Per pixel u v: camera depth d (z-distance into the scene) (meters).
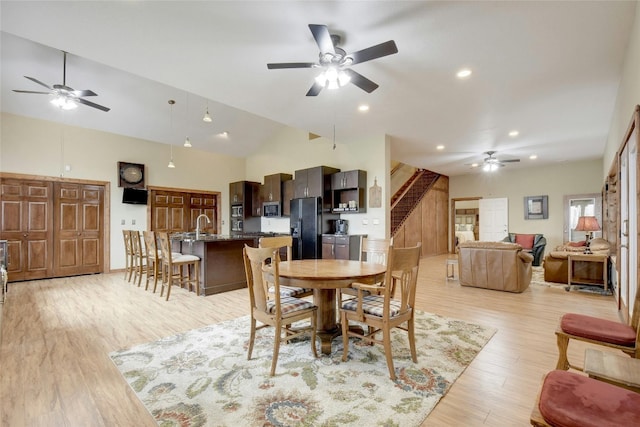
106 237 6.38
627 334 1.73
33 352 2.58
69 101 3.95
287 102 4.11
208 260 4.61
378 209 5.74
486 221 9.55
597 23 2.43
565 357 1.93
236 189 8.38
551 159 7.68
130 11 2.29
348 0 2.18
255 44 2.74
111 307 3.92
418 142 6.16
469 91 3.74
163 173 7.28
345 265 2.94
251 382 2.11
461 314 3.62
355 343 2.76
